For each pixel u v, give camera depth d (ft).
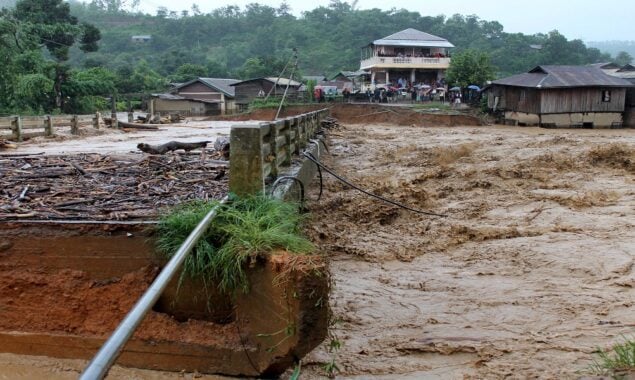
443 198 39.50
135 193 21.39
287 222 17.52
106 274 16.57
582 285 22.75
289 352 15.16
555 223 32.07
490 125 122.93
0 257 16.79
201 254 15.81
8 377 16.02
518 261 25.72
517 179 45.50
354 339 18.21
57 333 16.80
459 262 25.98
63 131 64.08
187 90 176.65
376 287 22.81
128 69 201.36
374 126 120.16
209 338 16.21
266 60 203.00
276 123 26.08
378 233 30.27
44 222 16.56
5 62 118.42
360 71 202.39
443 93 155.12
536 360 16.63
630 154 53.72
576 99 115.14
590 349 17.19
